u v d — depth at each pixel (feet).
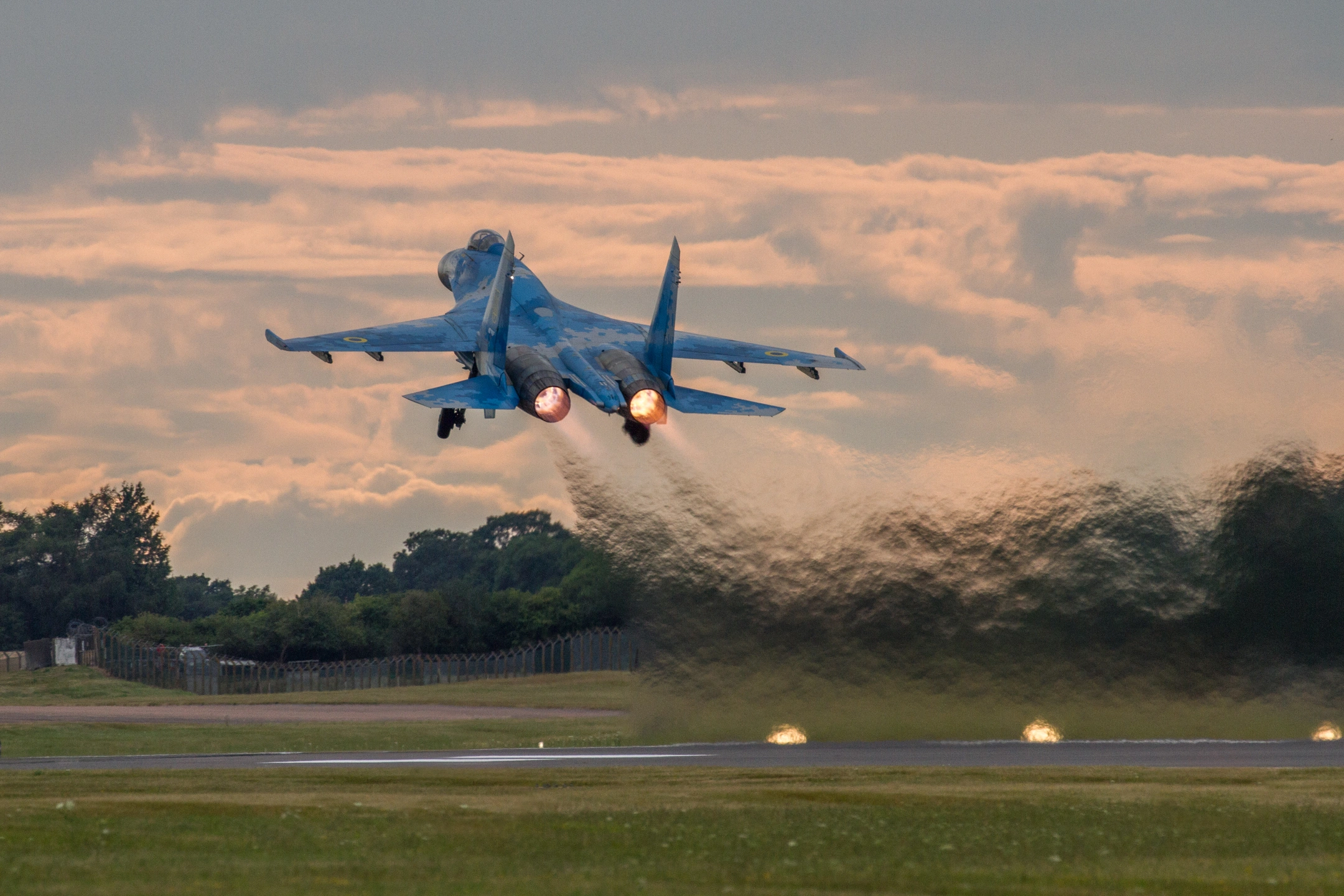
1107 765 265.13
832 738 334.85
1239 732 326.24
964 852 159.53
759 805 202.39
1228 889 138.82
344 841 166.20
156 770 280.10
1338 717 326.85
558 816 189.26
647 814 191.52
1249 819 185.57
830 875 144.56
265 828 177.78
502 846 162.30
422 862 150.92
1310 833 174.70
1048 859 155.94
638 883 138.62
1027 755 287.07
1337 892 137.80
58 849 160.04
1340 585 334.03
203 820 186.19
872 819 185.16
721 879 141.79
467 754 322.14
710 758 289.53
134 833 172.65
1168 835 172.55
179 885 135.23
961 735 330.75
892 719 337.93
